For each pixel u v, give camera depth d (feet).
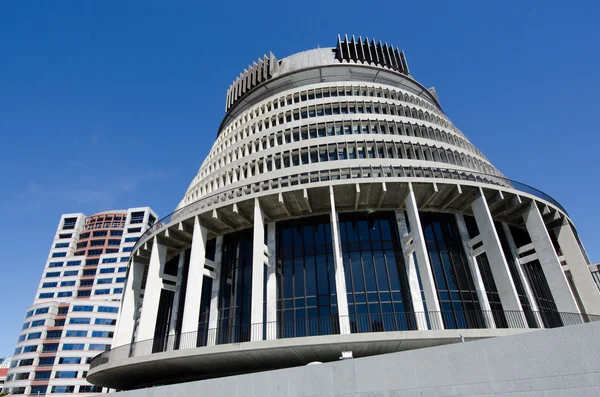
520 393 26.16
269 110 130.62
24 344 291.17
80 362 279.90
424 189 84.23
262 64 152.76
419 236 74.84
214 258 95.91
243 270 89.04
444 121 126.52
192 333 74.69
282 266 84.74
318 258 83.66
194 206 103.81
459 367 28.68
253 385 36.35
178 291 98.12
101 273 347.56
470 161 109.60
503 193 86.84
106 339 294.05
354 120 111.86
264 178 101.35
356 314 74.74
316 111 120.67
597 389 24.02
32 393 268.62
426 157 105.70
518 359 27.04
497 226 96.43
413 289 76.84
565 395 24.86
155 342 89.45
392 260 82.28
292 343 59.36
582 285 88.79
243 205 86.58
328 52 151.64
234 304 84.84
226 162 120.16
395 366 30.94
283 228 91.09
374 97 123.85
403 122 112.88
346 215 89.76
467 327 74.74
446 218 91.61
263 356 64.13
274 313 77.77
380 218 88.89
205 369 73.82
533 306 83.15
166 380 87.10
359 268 81.15
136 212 391.86
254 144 117.60
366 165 96.94
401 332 59.06
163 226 94.68
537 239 85.51
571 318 73.56
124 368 71.97
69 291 338.13
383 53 147.95
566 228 95.96
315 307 77.25
